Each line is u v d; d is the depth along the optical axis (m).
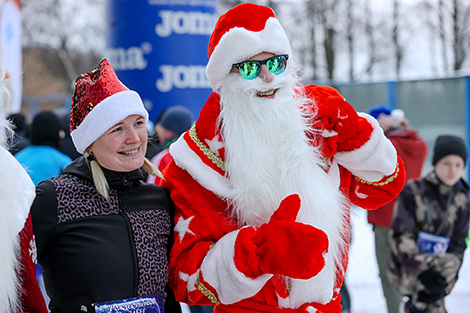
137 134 2.25
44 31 28.06
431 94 10.43
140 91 7.57
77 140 2.26
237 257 2.17
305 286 2.30
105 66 2.28
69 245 2.16
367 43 21.75
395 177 2.51
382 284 4.67
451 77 10.23
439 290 3.46
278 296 2.32
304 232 2.06
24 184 1.93
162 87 7.52
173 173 2.44
